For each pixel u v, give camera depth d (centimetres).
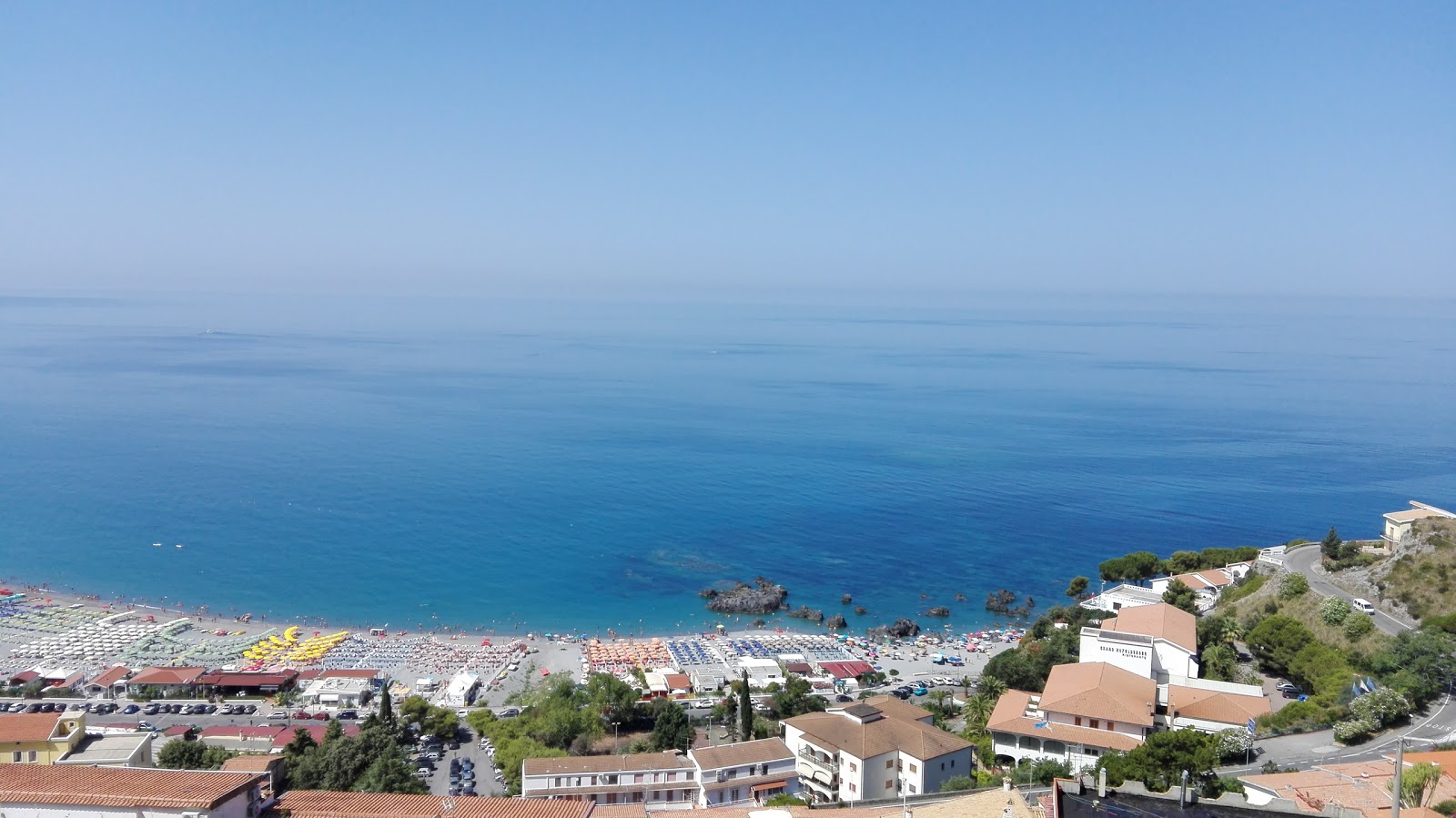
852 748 9525
